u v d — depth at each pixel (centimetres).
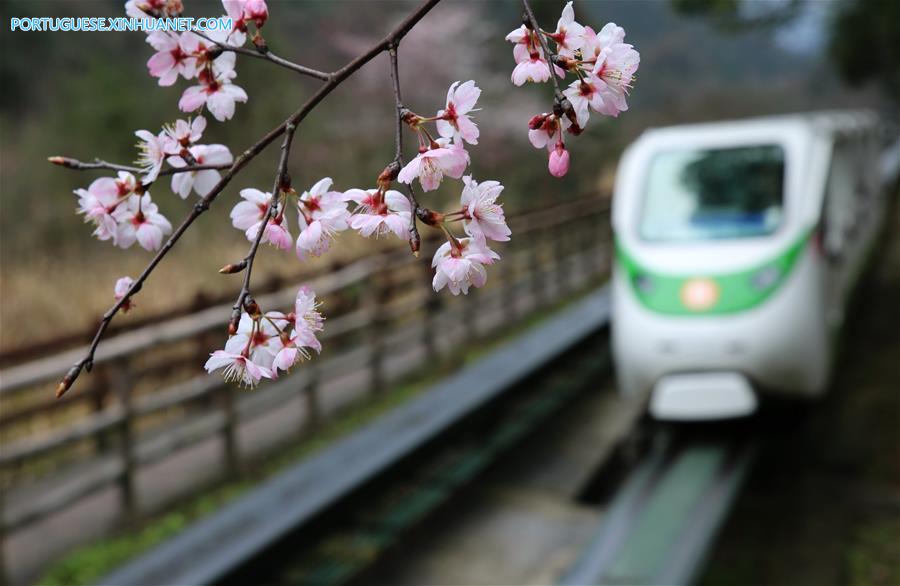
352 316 1662
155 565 957
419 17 212
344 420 1531
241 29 238
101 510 1171
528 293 2458
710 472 1341
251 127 2680
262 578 990
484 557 1191
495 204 217
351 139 3444
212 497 1225
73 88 2848
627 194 1498
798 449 1544
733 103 7500
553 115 220
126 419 1161
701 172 1494
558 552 1209
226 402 1299
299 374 1535
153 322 1410
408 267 2017
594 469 1490
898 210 3606
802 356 1327
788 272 1342
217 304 1523
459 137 215
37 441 1081
